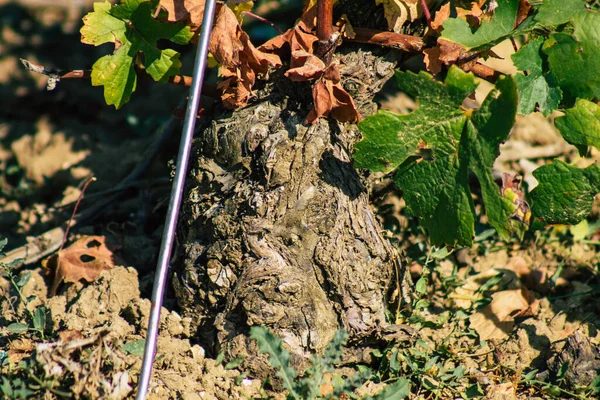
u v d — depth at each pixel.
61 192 4.89
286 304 2.95
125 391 2.62
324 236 2.96
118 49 3.06
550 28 2.88
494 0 2.87
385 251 3.10
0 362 2.92
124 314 3.18
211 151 3.07
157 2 3.00
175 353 2.97
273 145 2.93
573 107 2.83
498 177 4.12
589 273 3.89
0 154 5.45
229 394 2.89
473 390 3.03
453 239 2.92
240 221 2.96
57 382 2.61
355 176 3.09
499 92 2.62
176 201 2.73
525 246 4.05
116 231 4.09
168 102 5.95
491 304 3.53
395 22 3.04
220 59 2.88
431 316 3.45
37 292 3.52
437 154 2.84
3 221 4.53
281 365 2.60
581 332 3.14
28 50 7.12
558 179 2.88
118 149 5.04
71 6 7.48
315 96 2.86
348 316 3.02
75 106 6.25
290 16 5.39
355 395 2.89
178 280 3.12
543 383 3.04
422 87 2.72
